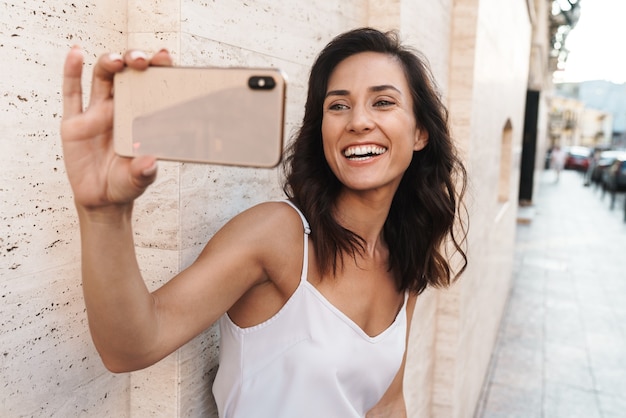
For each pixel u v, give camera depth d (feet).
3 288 3.03
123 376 4.03
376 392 4.17
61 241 3.37
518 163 25.35
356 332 3.72
